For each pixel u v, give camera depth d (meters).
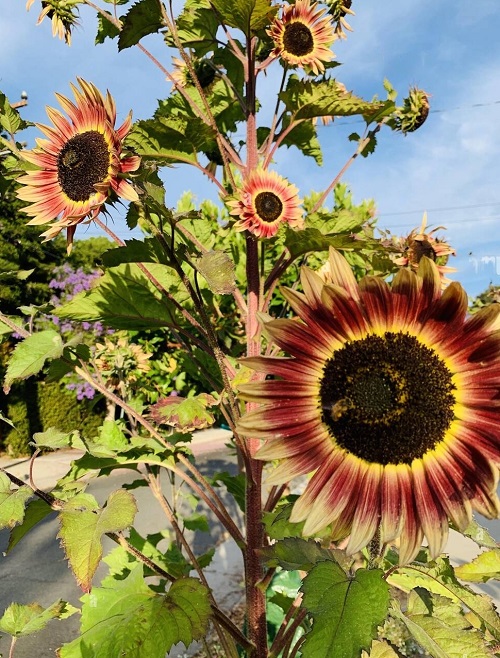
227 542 1.35
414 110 0.57
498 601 0.91
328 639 0.20
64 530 0.26
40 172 0.35
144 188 0.29
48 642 0.91
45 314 0.40
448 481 0.23
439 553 0.22
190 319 0.41
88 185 0.32
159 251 0.36
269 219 0.46
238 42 0.54
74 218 0.31
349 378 0.25
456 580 0.31
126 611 0.30
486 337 0.24
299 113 0.49
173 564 0.47
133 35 0.42
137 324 0.44
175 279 0.44
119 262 0.36
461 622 0.28
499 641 0.29
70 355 0.36
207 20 0.51
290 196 0.48
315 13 0.49
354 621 0.20
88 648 0.28
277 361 0.25
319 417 0.25
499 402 0.23
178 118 0.42
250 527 0.38
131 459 0.36
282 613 0.70
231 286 0.27
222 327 0.83
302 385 0.25
